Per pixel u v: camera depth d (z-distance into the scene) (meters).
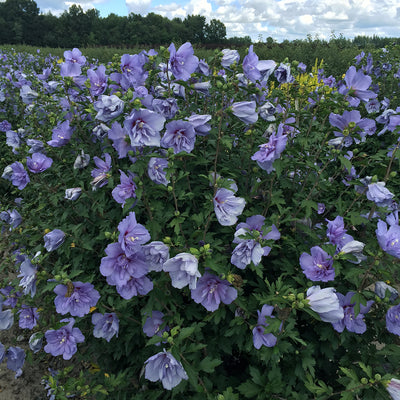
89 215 3.72
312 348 2.81
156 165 2.76
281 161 2.86
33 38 76.12
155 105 3.12
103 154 3.71
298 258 3.09
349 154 3.69
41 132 4.71
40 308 3.24
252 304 2.84
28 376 4.00
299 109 3.86
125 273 2.43
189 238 3.01
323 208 3.74
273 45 21.72
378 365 2.76
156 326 2.94
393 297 2.73
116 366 3.54
